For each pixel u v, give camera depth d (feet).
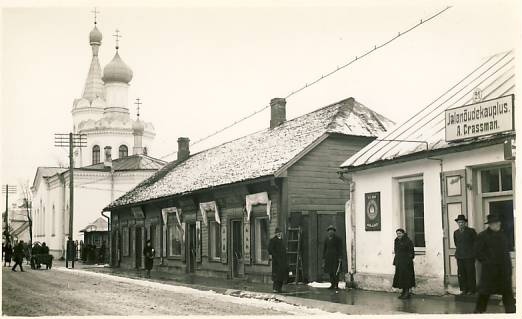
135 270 110.11
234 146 98.58
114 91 199.31
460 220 48.11
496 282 40.70
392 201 57.82
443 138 52.65
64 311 51.24
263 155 80.89
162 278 86.02
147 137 199.21
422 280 53.52
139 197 114.42
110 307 53.01
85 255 149.89
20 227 264.11
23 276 93.76
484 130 48.19
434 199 52.90
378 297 53.31
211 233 87.81
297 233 70.13
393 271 57.36
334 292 58.85
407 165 56.13
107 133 195.21
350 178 63.82
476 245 41.22
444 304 46.75
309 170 72.49
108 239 150.92
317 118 81.87
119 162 185.16
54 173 196.65
